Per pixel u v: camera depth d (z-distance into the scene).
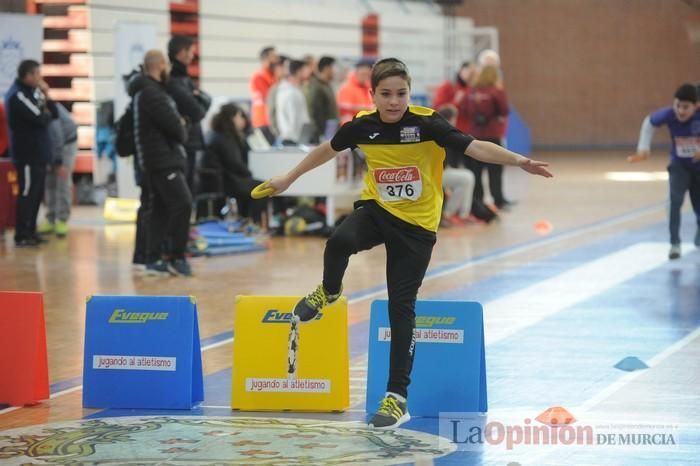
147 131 21.11
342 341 12.15
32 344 12.48
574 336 16.00
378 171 10.95
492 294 19.81
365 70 33.50
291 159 28.34
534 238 28.16
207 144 27.78
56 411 12.17
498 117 33.44
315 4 48.41
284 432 11.16
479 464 9.99
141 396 12.26
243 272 22.64
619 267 22.86
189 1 39.66
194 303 12.37
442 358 11.91
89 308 12.46
